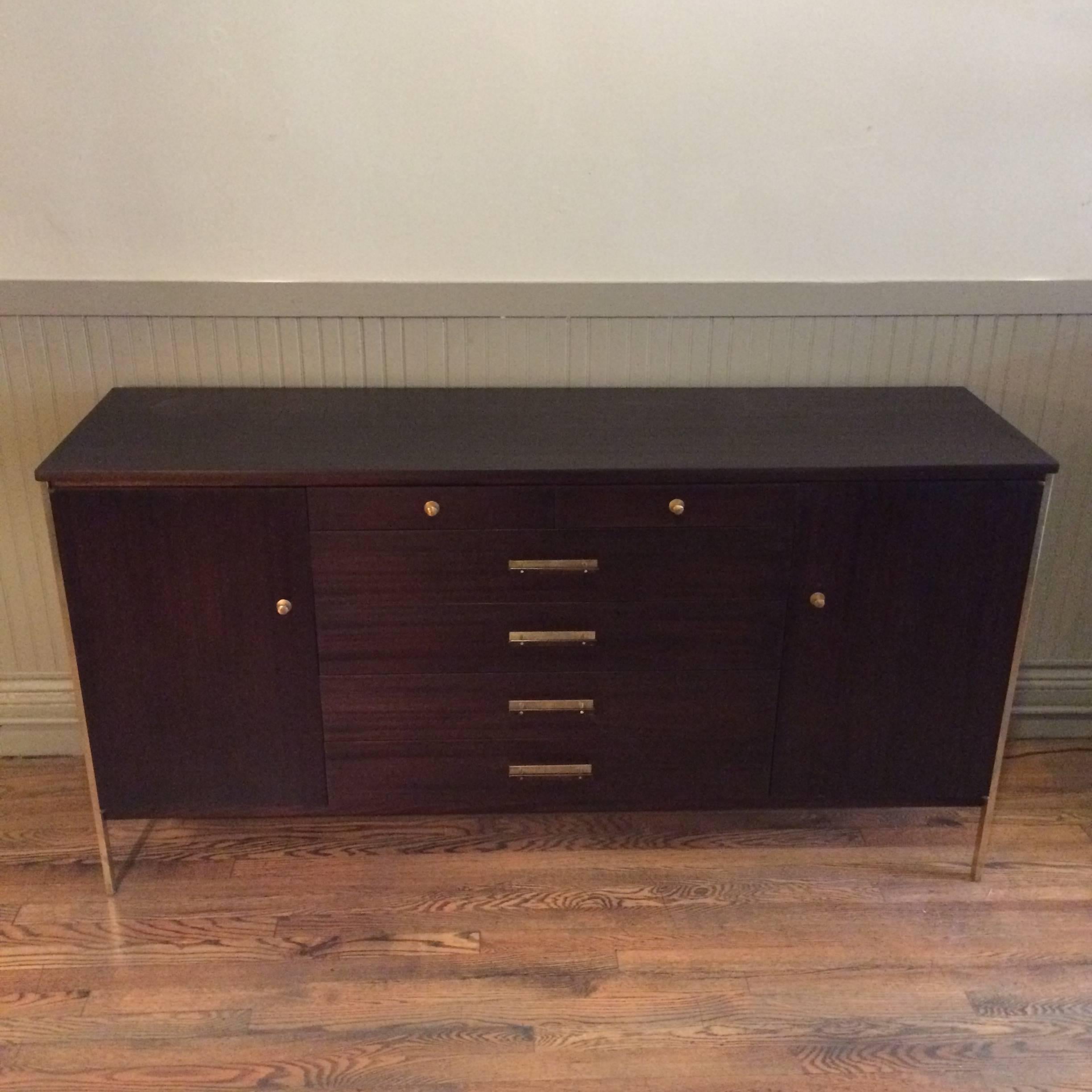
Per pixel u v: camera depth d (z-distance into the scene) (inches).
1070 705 99.8
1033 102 80.7
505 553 72.6
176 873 83.7
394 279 84.1
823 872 84.7
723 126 80.6
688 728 78.7
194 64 77.4
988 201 83.5
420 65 78.0
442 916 79.9
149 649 74.2
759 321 86.4
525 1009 72.2
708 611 75.0
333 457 71.6
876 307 85.9
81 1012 71.5
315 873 84.0
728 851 87.0
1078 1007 72.8
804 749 79.7
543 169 81.3
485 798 80.4
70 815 90.0
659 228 83.5
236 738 77.3
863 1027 71.1
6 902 80.7
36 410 86.5
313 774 78.8
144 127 78.8
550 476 70.3
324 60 77.6
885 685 77.7
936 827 89.9
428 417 79.8
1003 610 75.5
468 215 82.4
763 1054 69.1
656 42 78.0
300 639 74.4
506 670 76.1
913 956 76.8
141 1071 67.4
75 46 76.5
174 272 83.1
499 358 86.8
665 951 76.9
